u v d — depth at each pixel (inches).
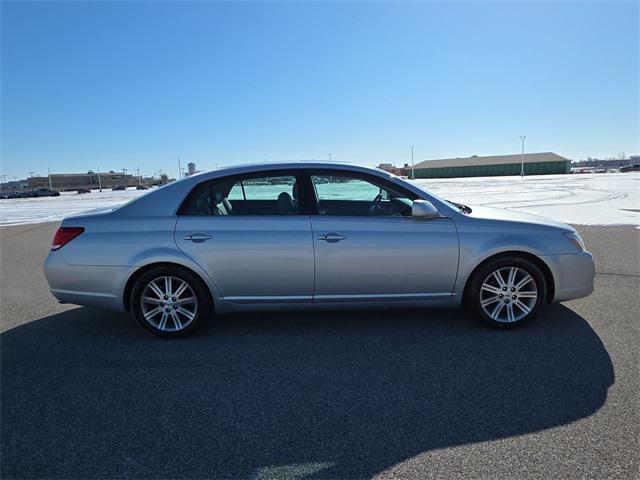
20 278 267.3
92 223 159.6
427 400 115.4
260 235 155.2
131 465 92.3
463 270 159.2
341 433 102.0
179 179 165.0
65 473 90.0
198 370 135.6
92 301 159.8
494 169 4175.7
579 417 105.7
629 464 88.7
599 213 542.6
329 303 160.2
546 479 85.1
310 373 132.2
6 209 1091.3
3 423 108.1
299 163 162.9
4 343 159.3
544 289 160.7
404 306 162.6
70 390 124.2
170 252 154.8
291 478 87.4
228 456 94.7
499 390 119.4
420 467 89.7
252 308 160.9
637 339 150.8
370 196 161.5
